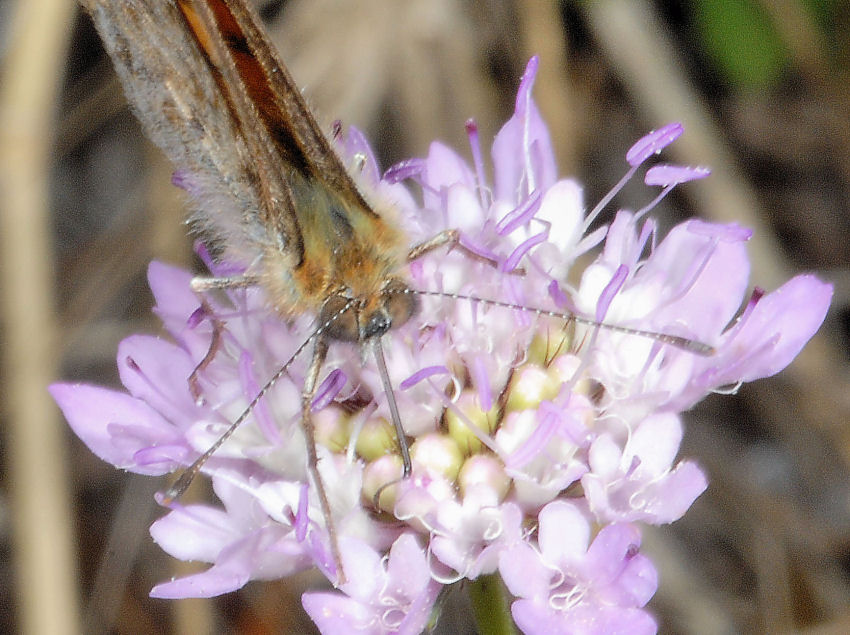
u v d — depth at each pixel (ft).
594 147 0.67
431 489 0.48
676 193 0.66
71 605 0.57
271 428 0.48
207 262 0.51
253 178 0.49
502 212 0.50
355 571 0.47
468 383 0.49
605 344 0.49
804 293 0.49
